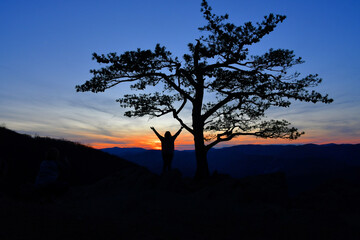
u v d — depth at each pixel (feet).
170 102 49.19
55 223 13.41
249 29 38.29
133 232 14.32
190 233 15.64
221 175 42.50
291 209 24.61
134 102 46.73
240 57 38.91
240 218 19.99
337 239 16.98
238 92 44.45
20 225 12.22
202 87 44.39
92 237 12.50
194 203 24.62
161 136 38.24
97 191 34.50
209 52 39.55
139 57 39.65
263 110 47.24
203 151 43.83
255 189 30.35
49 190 20.22
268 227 18.13
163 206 22.57
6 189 27.27
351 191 34.12
